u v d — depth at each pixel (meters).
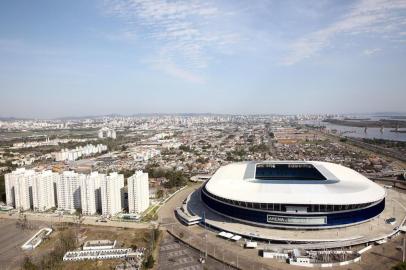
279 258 190.25
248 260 188.75
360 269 174.00
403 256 186.25
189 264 186.88
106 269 185.50
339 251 193.25
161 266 184.62
